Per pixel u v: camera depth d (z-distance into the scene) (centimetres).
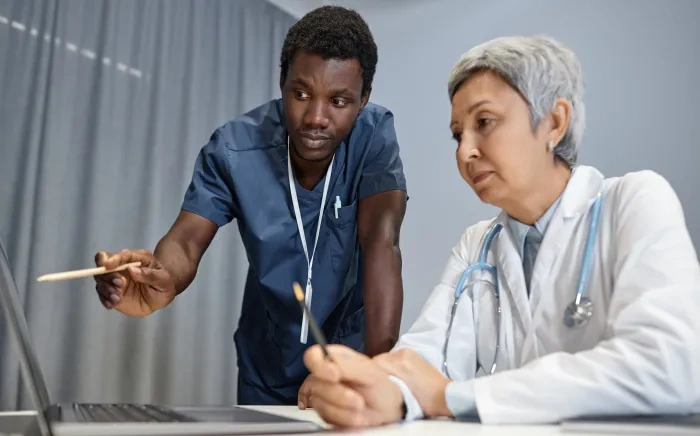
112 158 216
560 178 91
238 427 57
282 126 142
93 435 51
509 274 93
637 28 221
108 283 101
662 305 68
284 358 146
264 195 139
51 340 194
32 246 194
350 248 142
